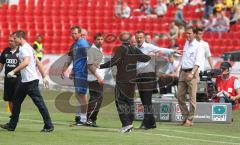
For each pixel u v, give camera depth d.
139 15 65.88
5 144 23.41
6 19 64.56
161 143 24.44
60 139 25.05
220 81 34.75
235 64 45.00
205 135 27.64
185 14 65.81
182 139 25.95
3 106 40.62
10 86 30.36
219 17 63.31
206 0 64.94
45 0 65.94
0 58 30.50
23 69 26.59
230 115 33.03
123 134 27.20
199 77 34.50
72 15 65.25
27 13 65.06
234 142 25.44
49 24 64.12
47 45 61.75
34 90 26.81
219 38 62.00
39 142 24.08
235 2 65.44
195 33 31.11
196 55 30.94
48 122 27.27
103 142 24.41
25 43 26.56
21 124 30.41
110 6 65.81
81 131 27.98
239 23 63.62
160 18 65.19
